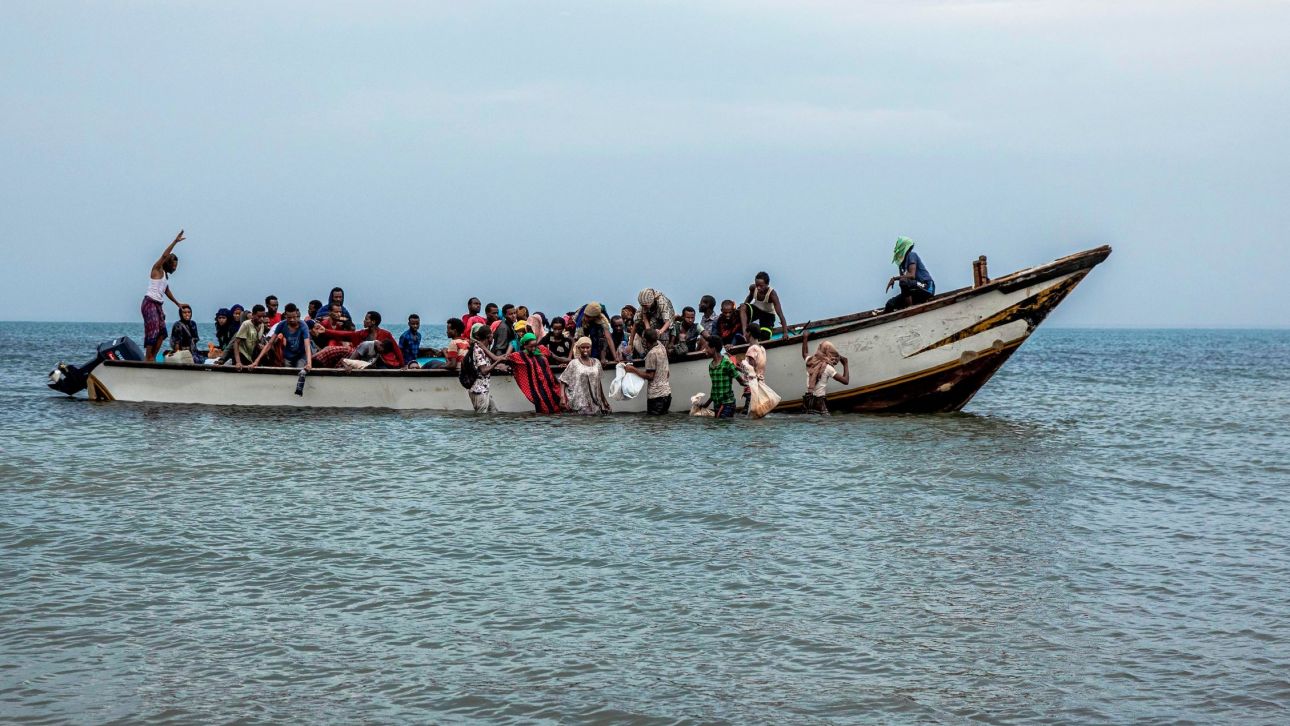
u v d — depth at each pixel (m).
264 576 8.90
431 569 9.16
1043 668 6.91
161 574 8.94
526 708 6.28
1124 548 10.01
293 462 14.48
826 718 6.16
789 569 9.19
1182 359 73.12
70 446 15.66
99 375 21.69
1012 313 18.94
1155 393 33.25
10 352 57.56
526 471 13.91
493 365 19.61
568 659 7.05
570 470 13.99
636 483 13.09
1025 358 75.75
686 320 20.56
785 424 18.38
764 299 19.73
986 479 13.54
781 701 6.39
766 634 7.54
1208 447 17.61
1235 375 47.12
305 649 7.21
